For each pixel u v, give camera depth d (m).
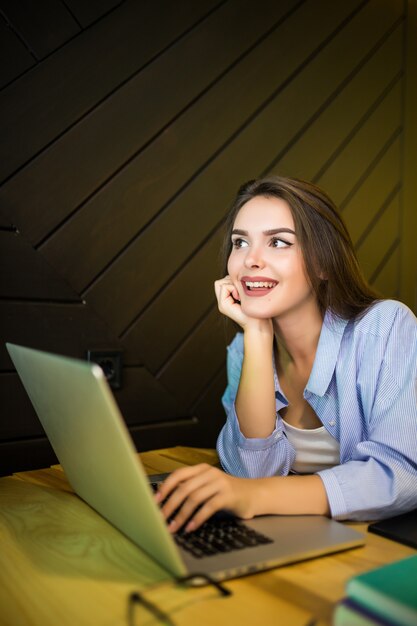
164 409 1.98
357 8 2.42
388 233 2.61
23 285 1.69
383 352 1.13
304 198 1.18
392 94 2.58
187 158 1.98
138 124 1.87
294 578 0.73
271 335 1.26
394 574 0.61
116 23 1.81
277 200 1.18
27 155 1.68
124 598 0.68
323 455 1.27
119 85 1.83
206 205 2.03
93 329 1.82
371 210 2.54
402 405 1.07
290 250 1.17
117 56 1.82
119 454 0.68
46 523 0.96
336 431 1.22
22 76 1.66
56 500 1.09
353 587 0.58
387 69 2.55
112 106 1.82
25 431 1.69
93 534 0.90
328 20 2.32
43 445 1.72
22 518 0.99
